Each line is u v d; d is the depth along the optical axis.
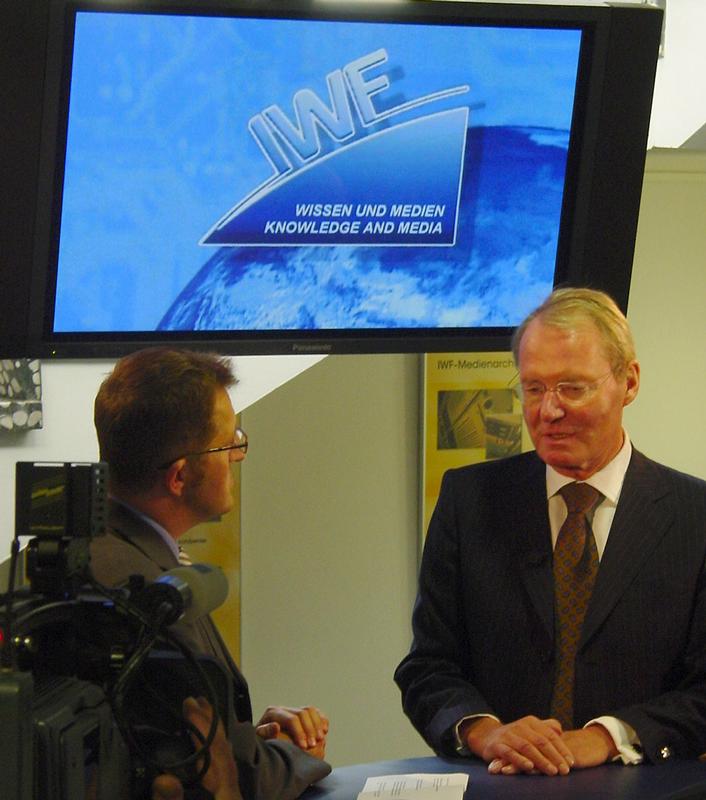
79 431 3.39
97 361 3.57
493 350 3.79
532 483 2.63
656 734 2.33
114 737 1.53
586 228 3.77
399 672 2.67
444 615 2.66
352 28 3.48
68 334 3.46
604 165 3.74
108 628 1.59
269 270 3.59
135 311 3.51
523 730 2.30
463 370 4.27
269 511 4.18
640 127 3.73
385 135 3.57
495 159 3.67
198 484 2.06
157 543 2.03
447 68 3.57
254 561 4.17
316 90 3.50
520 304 3.79
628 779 2.20
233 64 3.44
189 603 1.63
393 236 3.64
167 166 3.46
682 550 2.51
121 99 3.38
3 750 1.33
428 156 3.62
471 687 2.55
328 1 3.43
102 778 1.49
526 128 3.67
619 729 2.35
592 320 2.49
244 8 3.38
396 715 4.34
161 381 2.05
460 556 2.65
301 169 3.54
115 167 3.42
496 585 2.57
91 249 3.45
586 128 3.69
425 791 2.12
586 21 3.60
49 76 3.28
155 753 1.66
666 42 4.61
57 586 1.57
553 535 2.58
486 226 3.71
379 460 4.28
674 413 4.49
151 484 2.04
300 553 4.21
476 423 4.29
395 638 4.32
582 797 2.07
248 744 1.87
